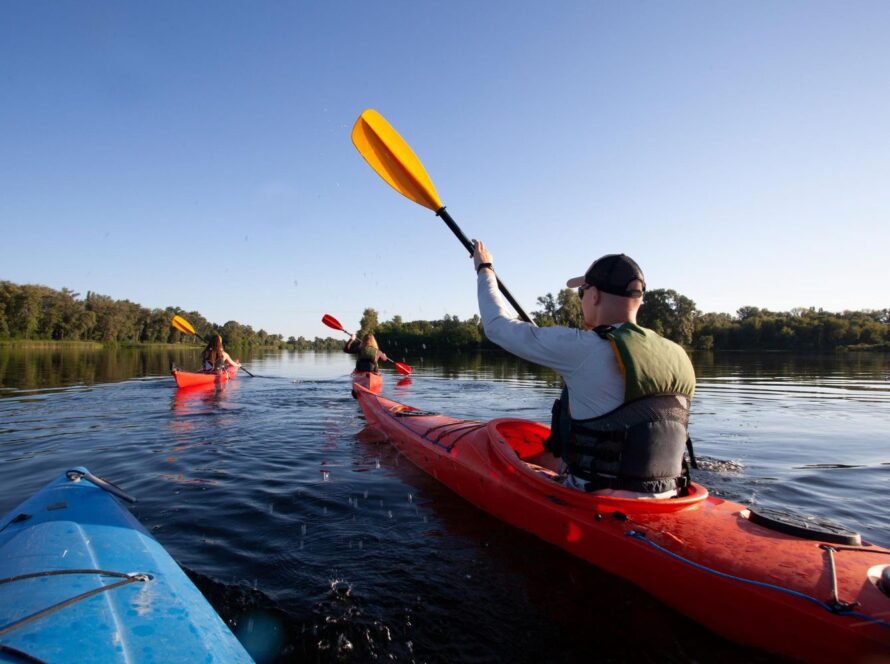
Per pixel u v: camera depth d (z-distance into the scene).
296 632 1.76
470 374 14.10
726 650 1.59
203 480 3.53
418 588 2.05
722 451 4.63
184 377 9.63
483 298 2.35
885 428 5.82
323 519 2.79
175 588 1.58
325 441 4.83
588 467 2.07
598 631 1.78
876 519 2.94
